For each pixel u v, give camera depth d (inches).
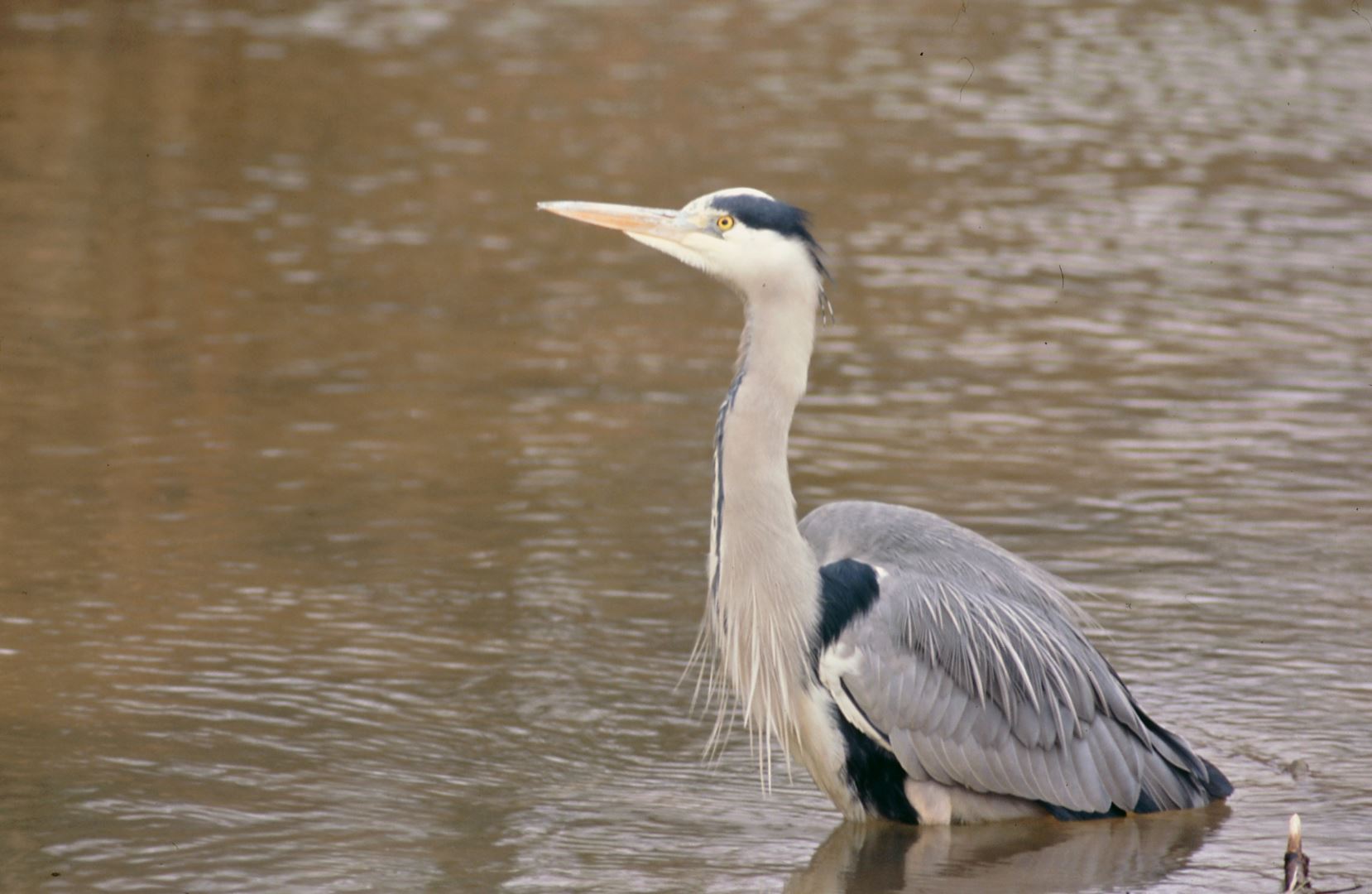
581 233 825.5
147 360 626.2
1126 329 695.7
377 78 1128.2
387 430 563.8
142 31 1244.5
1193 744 365.7
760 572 337.4
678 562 462.3
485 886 298.7
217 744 353.7
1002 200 896.9
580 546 471.8
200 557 455.8
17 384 593.9
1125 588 446.9
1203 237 837.2
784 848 324.2
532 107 1065.5
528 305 714.8
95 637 404.2
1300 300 739.4
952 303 728.3
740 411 338.3
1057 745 342.0
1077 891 305.4
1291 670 400.5
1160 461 548.1
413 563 457.1
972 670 336.8
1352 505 511.5
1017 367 648.4
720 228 340.2
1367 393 620.1
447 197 866.8
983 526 488.7
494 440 557.3
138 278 722.8
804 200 877.2
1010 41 1339.8
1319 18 1460.4
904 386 624.1
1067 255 803.4
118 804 325.7
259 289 718.5
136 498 496.7
